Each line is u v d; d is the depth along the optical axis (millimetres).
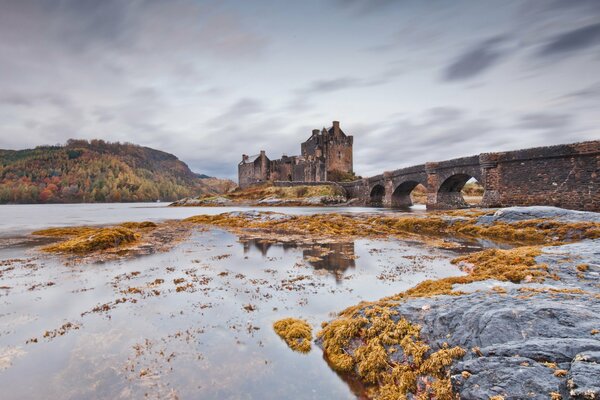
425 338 8625
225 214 55156
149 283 17016
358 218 46750
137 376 8523
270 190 123875
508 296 9766
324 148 135500
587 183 37906
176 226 46688
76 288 16188
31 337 10828
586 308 8117
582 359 6098
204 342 10422
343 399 7711
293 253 24922
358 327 9883
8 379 8422
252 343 10375
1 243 31375
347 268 19938
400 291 15367
